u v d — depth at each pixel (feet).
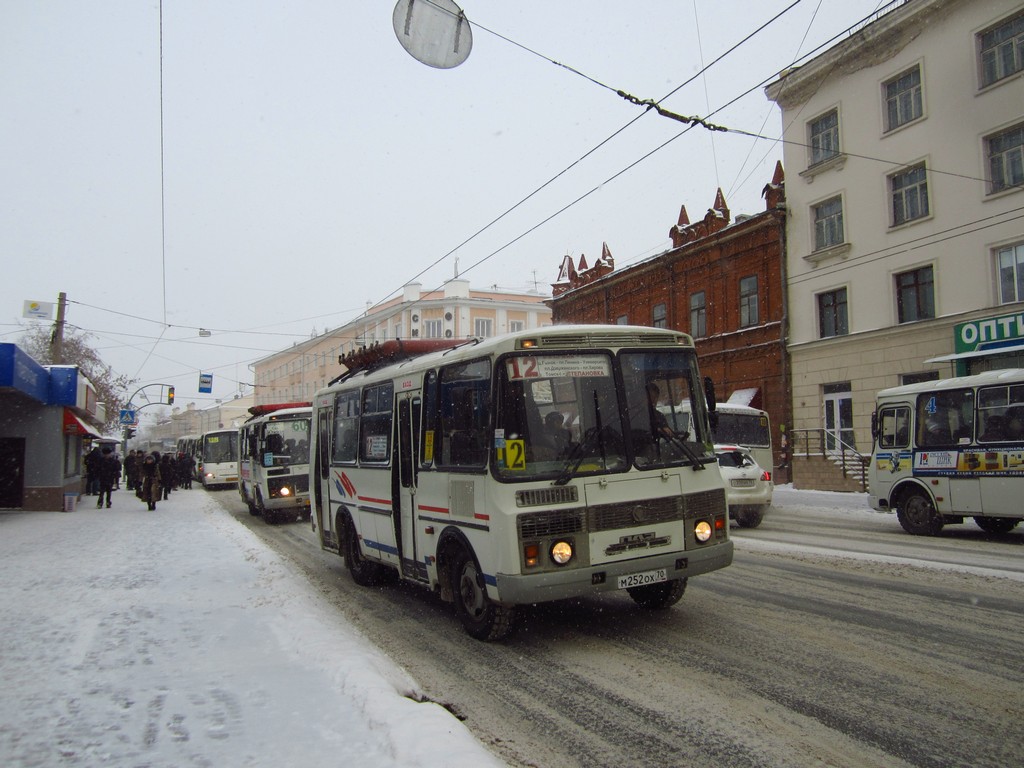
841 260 81.71
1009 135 66.95
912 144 74.38
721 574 30.14
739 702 15.79
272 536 52.29
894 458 45.85
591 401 20.81
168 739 13.75
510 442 19.79
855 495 70.69
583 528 19.76
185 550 41.63
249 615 24.34
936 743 13.43
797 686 16.60
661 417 21.70
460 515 21.88
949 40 71.10
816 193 84.89
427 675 18.85
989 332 65.72
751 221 92.38
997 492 39.96
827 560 33.01
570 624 23.16
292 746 13.30
